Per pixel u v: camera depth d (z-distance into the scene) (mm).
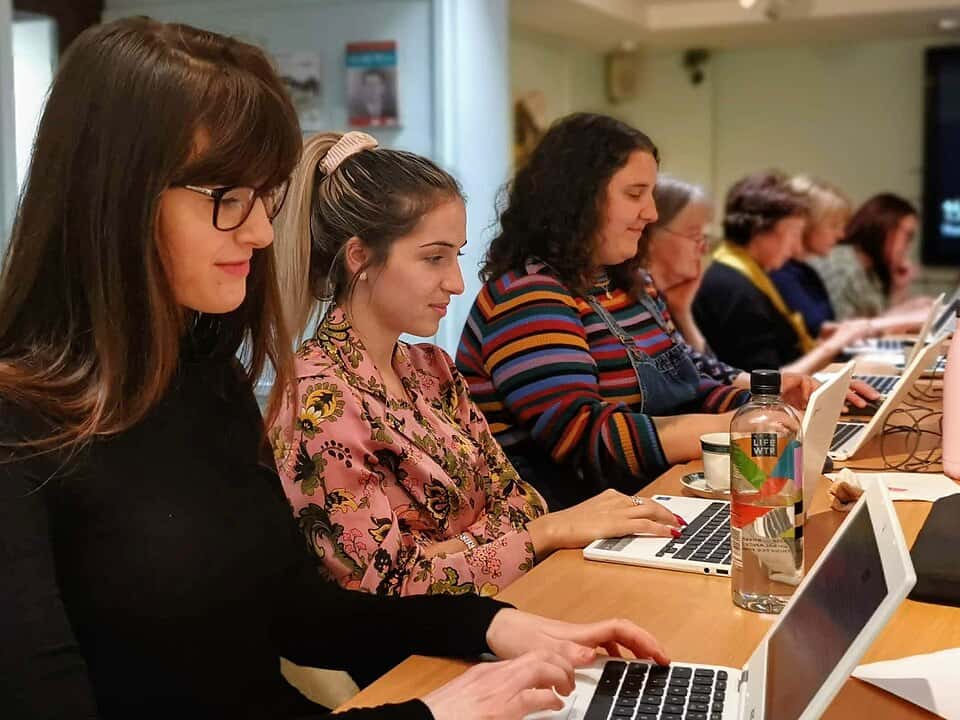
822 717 1015
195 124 1049
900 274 5988
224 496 1198
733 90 7992
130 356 1079
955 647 1172
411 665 1229
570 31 6961
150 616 1092
